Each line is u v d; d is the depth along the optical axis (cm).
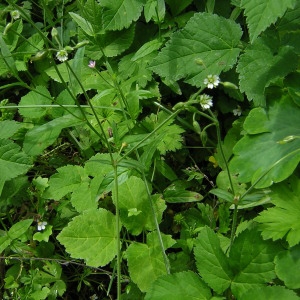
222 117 51
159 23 49
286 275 36
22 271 46
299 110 42
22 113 49
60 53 38
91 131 49
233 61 44
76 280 47
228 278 37
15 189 47
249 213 45
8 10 41
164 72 45
